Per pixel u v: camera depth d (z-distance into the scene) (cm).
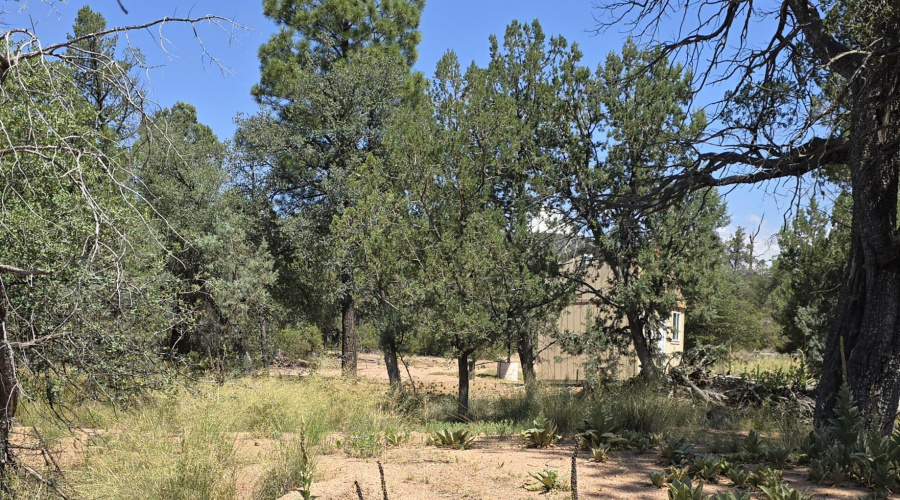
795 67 1007
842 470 565
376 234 1301
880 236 833
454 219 1292
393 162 1338
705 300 1634
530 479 551
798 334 1852
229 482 548
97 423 755
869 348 838
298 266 2508
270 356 2427
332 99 2298
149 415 700
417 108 1424
